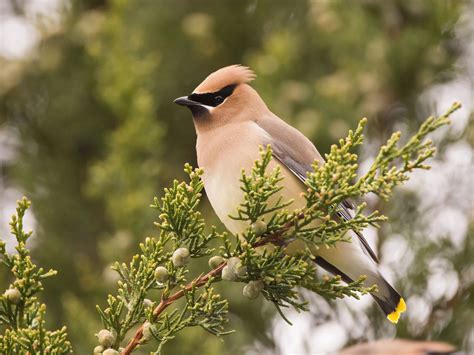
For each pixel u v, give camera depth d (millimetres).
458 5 13086
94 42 13266
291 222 6633
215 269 6660
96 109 13938
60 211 13398
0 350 6270
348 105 12938
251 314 12133
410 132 12852
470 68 13289
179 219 6555
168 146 13820
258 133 8891
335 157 6473
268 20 14219
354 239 8852
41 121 14055
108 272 11406
